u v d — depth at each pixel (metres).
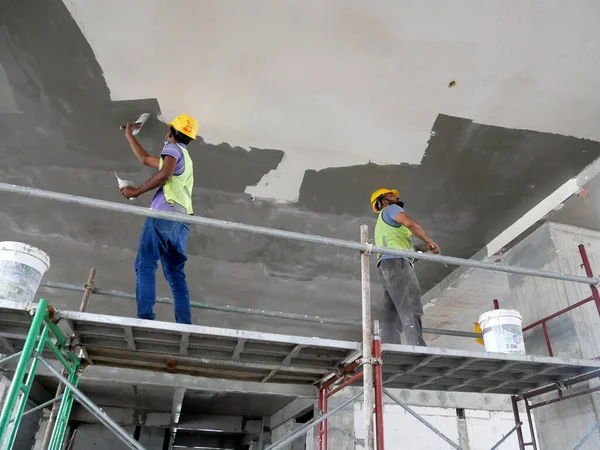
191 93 3.48
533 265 4.44
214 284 5.91
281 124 3.72
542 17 2.87
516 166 4.00
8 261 2.41
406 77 3.29
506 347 2.99
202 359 2.97
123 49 3.17
